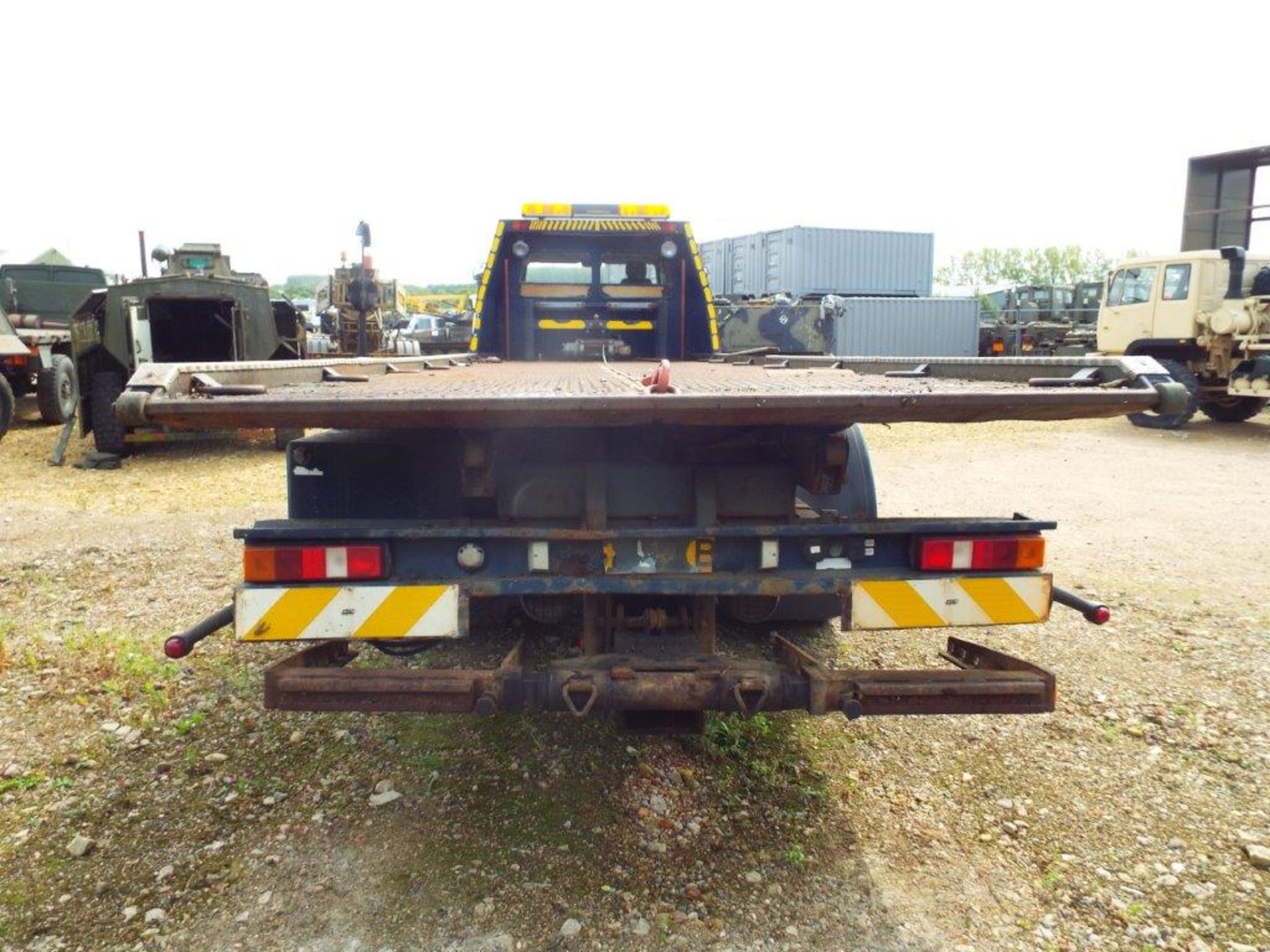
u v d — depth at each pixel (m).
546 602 3.32
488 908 2.55
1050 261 63.00
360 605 2.66
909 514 7.70
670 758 3.38
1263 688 4.02
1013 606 2.81
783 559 2.84
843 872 2.74
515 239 7.09
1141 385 2.59
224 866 2.71
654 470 2.93
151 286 10.27
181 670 4.07
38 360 13.11
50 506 7.72
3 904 2.52
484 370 4.97
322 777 3.22
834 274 27.80
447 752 3.40
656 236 7.15
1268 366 12.84
